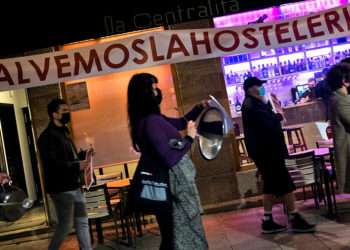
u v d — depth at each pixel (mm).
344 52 7777
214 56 6441
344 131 4840
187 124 3396
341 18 6430
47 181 5004
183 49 6426
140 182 3113
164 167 3100
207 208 7164
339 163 4887
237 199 7363
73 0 7336
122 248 5914
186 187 3117
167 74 7691
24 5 7348
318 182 6105
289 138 7742
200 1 7281
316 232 5195
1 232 7941
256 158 5363
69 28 7371
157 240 6121
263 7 7336
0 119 10320
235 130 7535
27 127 11133
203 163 7398
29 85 6371
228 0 7277
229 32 6445
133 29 7352
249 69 7676
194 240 3123
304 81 7781
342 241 4758
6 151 10453
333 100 4867
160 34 6430
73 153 5133
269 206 5477
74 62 6418
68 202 5004
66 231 5043
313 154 5645
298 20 6453
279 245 4973
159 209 3088
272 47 6457
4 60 6352
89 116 7887
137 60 6434
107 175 7305
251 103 5391
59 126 5148
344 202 6410
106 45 6438
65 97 7719
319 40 6453
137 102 3217
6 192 6152
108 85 7879
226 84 7590
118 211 6914
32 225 8070
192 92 7457
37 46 7434
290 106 7730
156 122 3127
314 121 7695
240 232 5781
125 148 7883
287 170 5340
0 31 7391
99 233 6320
